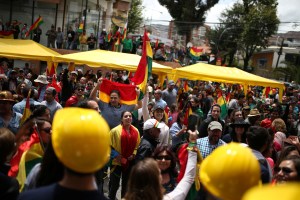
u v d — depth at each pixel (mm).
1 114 5434
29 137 3535
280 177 3352
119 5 36188
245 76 15250
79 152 1703
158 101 10242
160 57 26688
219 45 50719
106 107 6816
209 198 1641
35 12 26188
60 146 1746
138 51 27031
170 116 10141
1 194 2621
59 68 19141
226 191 1574
